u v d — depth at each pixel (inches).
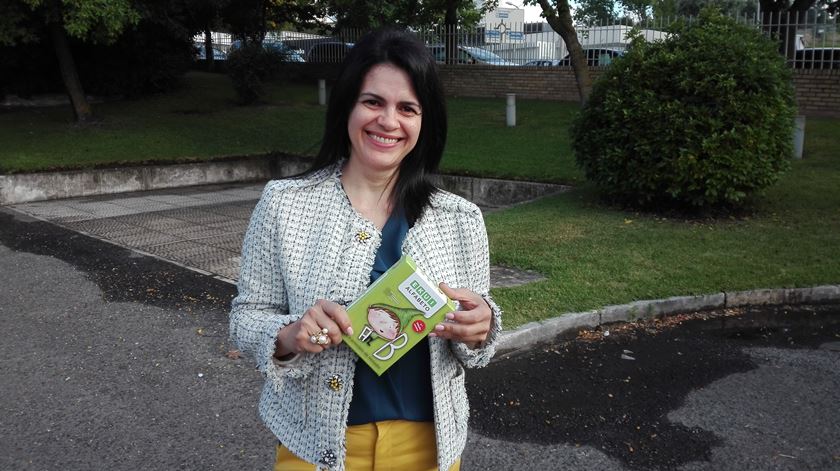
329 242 73.9
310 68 905.5
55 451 150.2
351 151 78.0
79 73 718.5
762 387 183.9
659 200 351.6
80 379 185.8
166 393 177.8
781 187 385.4
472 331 70.2
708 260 272.7
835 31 608.1
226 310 240.1
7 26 509.0
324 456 72.8
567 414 167.5
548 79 738.2
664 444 154.9
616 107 338.3
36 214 413.1
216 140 591.2
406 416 75.6
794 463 148.0
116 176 497.0
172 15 714.8
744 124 322.3
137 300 250.2
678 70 331.3
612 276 254.4
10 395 176.2
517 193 433.7
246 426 161.6
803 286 249.4
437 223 77.2
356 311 68.3
